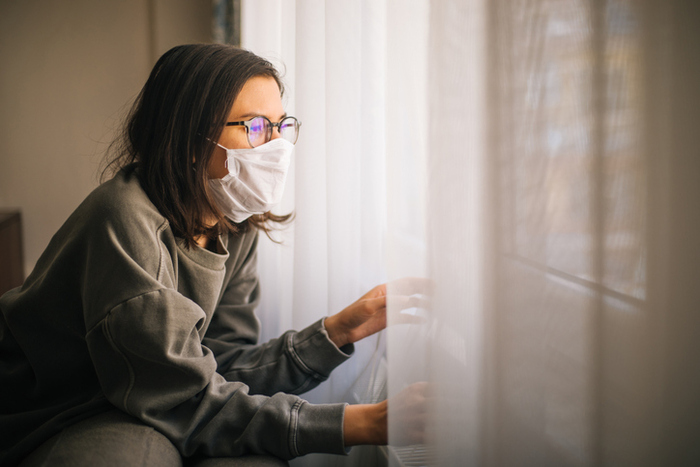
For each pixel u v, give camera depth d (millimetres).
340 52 1027
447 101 676
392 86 763
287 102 1269
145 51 2312
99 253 758
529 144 617
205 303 911
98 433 704
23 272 2385
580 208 590
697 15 512
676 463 567
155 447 697
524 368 648
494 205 651
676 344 556
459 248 684
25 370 869
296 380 966
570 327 610
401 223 773
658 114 538
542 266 623
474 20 652
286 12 1320
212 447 748
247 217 989
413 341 772
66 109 2324
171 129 845
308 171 1125
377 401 1080
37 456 712
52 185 2369
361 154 1009
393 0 755
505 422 668
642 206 556
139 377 739
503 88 628
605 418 596
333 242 1068
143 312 713
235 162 888
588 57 568
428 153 711
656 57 533
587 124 575
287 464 780
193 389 741
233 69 857
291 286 1340
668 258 550
